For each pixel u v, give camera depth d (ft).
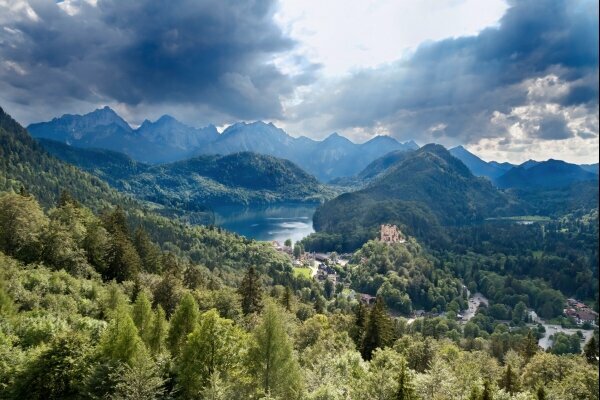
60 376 143.02
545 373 274.57
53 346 149.48
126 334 152.15
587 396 205.05
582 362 282.15
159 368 155.12
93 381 137.18
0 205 320.29
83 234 374.22
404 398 138.10
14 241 312.71
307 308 472.44
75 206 435.53
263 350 159.12
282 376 157.48
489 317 630.74
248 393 150.00
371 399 139.44
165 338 193.26
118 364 143.02
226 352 163.43
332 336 306.76
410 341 319.06
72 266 320.29
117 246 374.84
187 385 152.46
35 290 230.89
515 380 237.04
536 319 654.53
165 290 301.43
